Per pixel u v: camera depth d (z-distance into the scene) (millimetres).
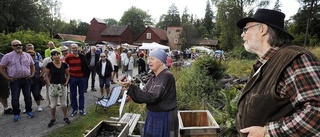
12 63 4656
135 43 49312
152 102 2227
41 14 39188
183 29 48719
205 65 6977
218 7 30234
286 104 1179
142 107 5004
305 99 1034
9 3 33125
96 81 10203
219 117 4242
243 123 1385
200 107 4988
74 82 5242
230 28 29250
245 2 29125
